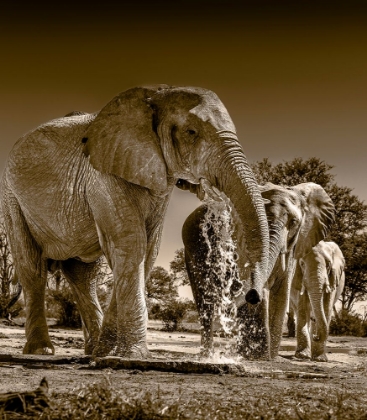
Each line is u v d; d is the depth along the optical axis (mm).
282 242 13258
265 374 9672
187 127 10469
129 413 5559
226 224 12969
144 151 10695
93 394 6074
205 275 13680
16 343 17312
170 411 5684
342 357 18469
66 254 12383
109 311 10914
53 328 28844
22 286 12758
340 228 43031
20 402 5582
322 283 17141
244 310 13016
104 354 10766
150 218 11242
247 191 9867
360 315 43875
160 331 33000
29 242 12672
